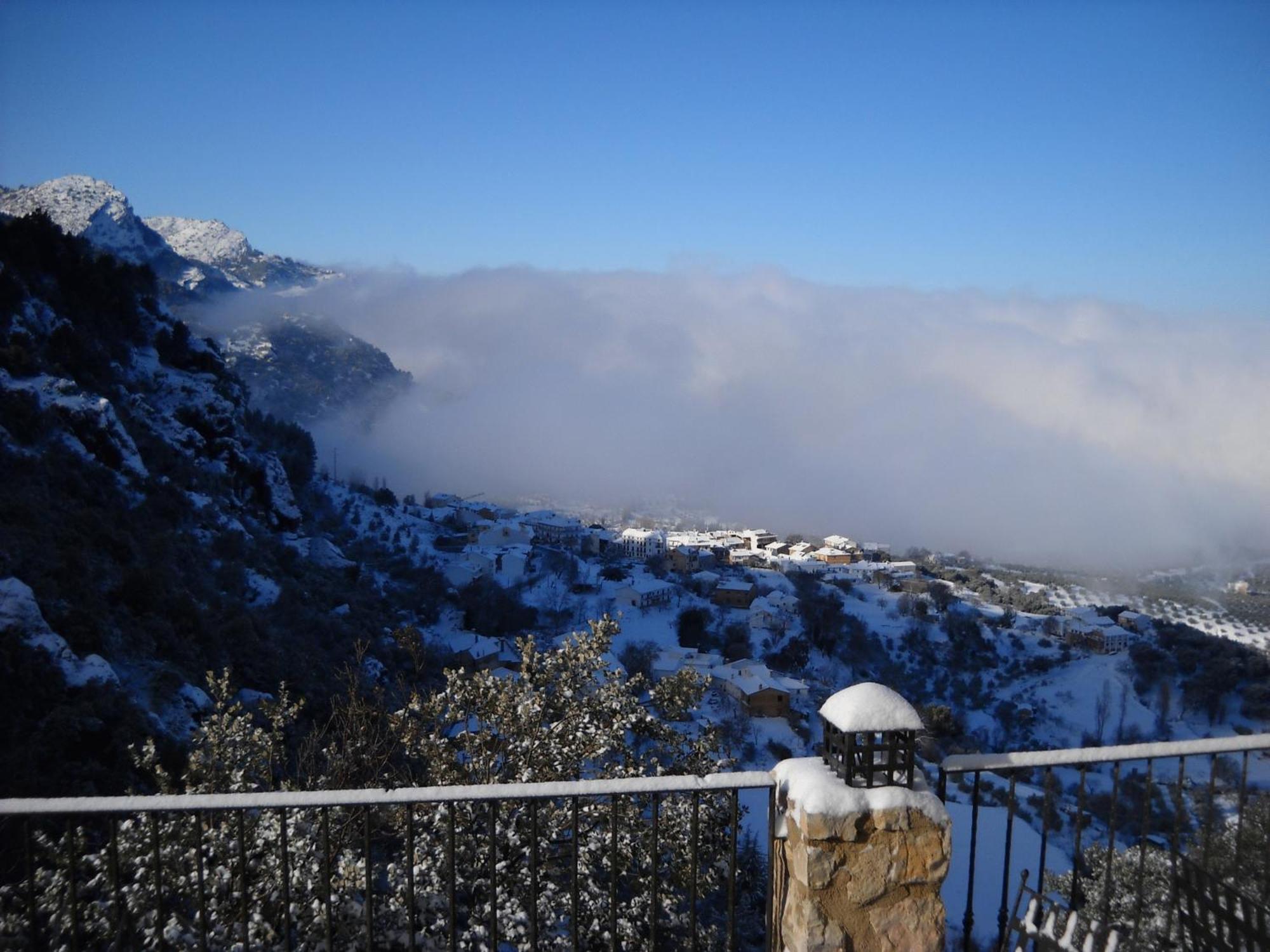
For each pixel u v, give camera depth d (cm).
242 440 3528
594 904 610
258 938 489
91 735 1089
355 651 2120
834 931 309
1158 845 470
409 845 316
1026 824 1173
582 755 698
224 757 700
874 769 318
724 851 719
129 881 507
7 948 426
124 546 1839
